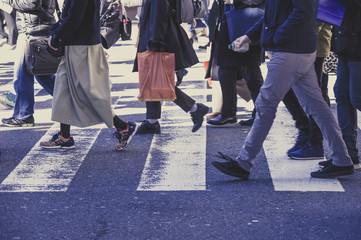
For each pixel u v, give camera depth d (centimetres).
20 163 655
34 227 488
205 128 795
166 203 534
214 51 803
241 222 492
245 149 585
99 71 665
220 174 613
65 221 499
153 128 767
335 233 470
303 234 469
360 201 533
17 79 810
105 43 740
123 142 690
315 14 552
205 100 962
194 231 477
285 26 537
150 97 705
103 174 616
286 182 582
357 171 612
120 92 1047
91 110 672
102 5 761
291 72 554
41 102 983
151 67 700
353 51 574
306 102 577
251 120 805
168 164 645
